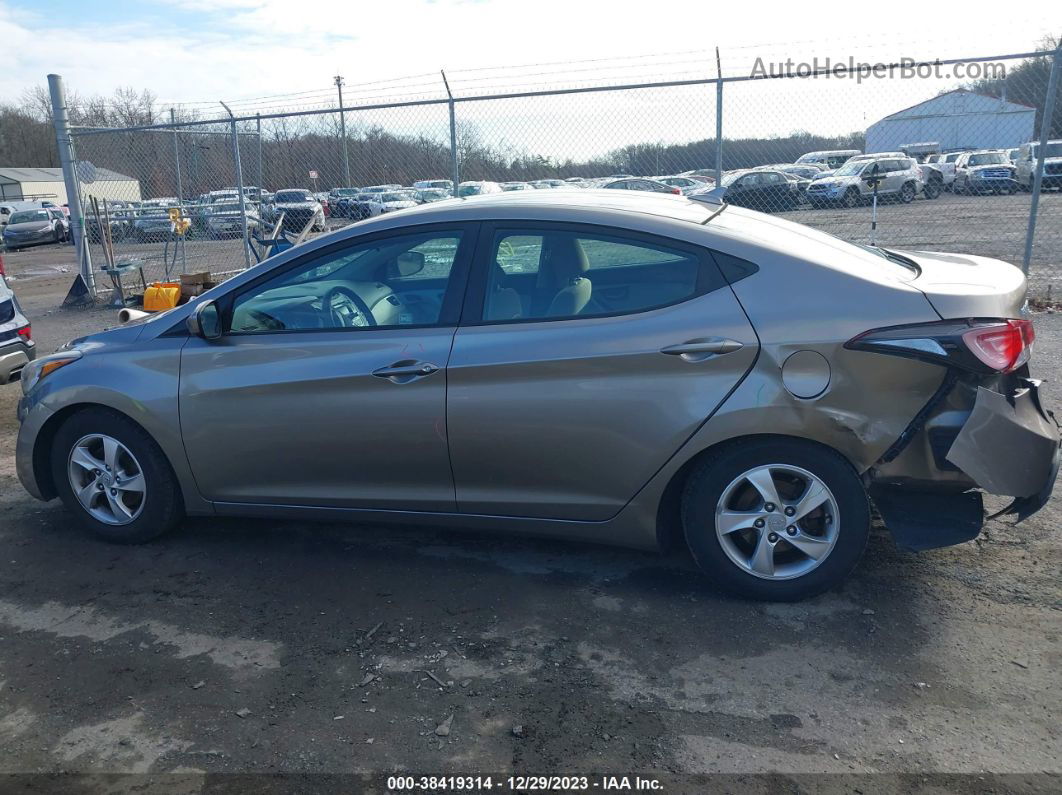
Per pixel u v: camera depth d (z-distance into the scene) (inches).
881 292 129.0
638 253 140.3
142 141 542.3
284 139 462.3
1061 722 109.6
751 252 135.3
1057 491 179.6
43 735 114.6
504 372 140.2
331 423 150.3
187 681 125.6
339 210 523.2
